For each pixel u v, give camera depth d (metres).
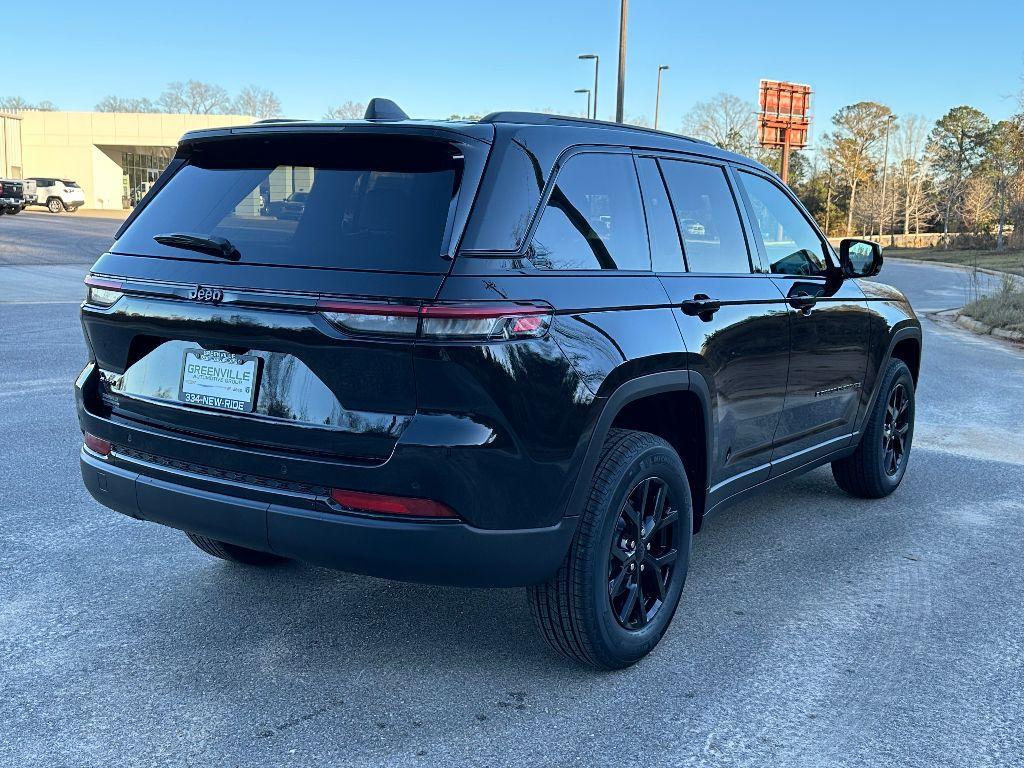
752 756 2.64
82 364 8.76
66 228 34.97
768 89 43.41
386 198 2.69
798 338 4.02
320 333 2.57
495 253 2.60
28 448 5.73
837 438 4.65
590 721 2.82
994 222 79.06
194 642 3.28
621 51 22.78
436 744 2.68
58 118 63.84
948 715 2.90
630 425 3.39
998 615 3.67
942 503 5.22
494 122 2.85
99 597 3.65
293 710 2.85
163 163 69.25
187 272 2.84
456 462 2.53
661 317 3.14
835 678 3.12
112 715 2.79
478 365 2.50
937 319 17.78
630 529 3.09
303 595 3.72
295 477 2.68
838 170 103.19
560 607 2.91
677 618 3.60
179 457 2.90
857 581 4.01
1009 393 9.05
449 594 3.77
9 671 3.05
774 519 4.88
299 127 2.85
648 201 3.33
